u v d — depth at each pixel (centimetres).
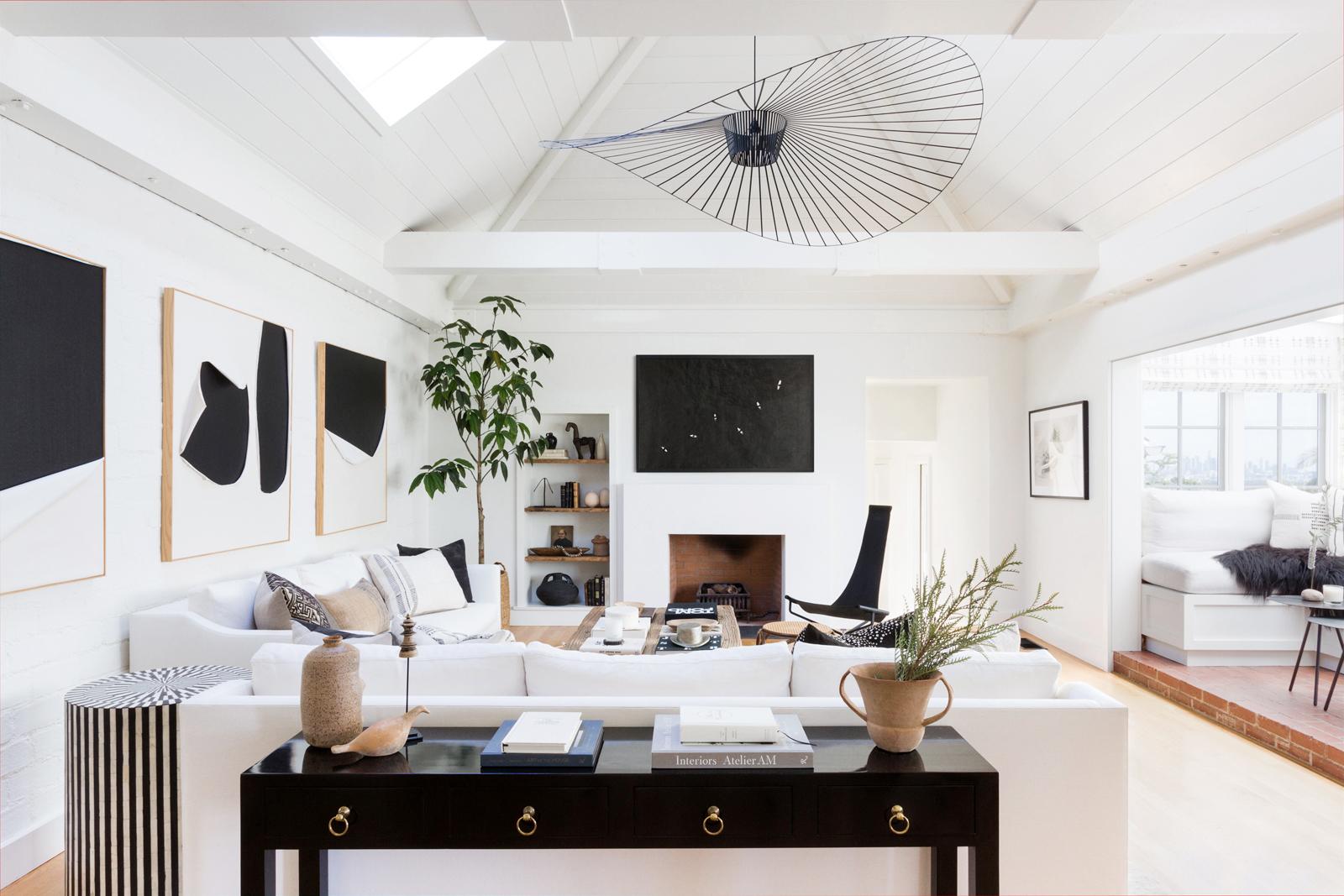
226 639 300
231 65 298
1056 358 586
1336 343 611
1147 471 625
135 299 308
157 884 194
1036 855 197
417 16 215
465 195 511
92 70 262
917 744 180
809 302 638
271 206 371
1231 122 356
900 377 639
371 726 178
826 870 191
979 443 654
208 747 195
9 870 249
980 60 420
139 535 311
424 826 166
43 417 261
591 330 640
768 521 625
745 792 166
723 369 638
